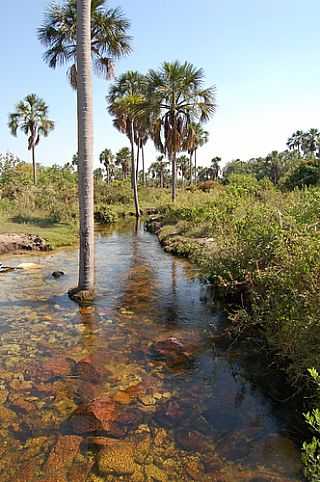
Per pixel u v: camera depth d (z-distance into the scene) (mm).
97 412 3500
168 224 17438
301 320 3768
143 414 3502
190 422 3396
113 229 19844
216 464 2877
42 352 4809
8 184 22422
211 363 4574
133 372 4320
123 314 6355
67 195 20141
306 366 3510
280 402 3736
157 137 20016
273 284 4566
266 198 11711
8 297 7199
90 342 5152
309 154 54750
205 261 7375
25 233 13203
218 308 6688
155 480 2725
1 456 2938
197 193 21719
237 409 3609
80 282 7285
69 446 3053
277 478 2732
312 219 5867
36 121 31688
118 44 14195
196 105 19266
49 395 3799
